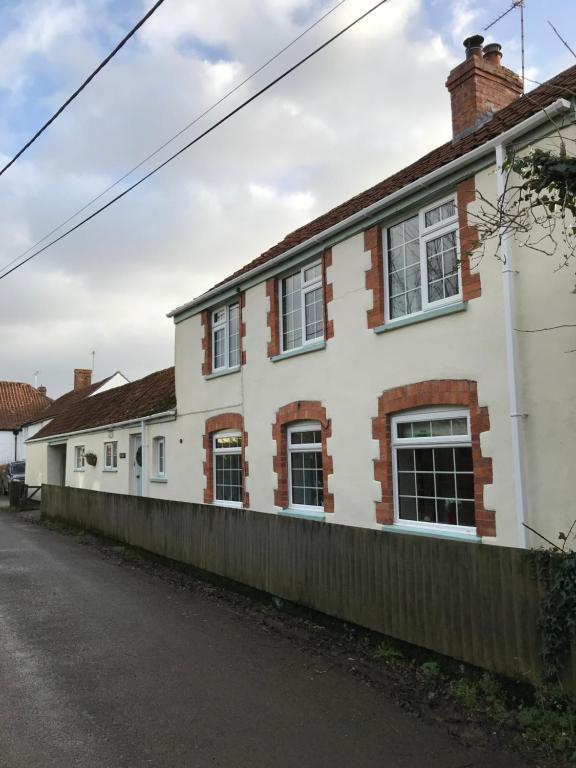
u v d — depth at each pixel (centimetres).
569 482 638
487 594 518
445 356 798
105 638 691
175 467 1527
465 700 499
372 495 906
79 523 1650
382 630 629
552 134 654
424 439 837
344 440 966
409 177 966
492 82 1021
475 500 745
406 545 603
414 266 881
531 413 682
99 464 2047
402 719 478
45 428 2997
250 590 869
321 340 1041
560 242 659
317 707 501
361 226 947
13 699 517
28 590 941
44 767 404
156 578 1032
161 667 596
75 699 518
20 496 2483
